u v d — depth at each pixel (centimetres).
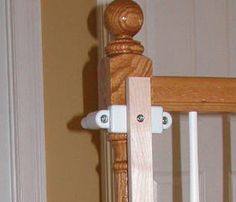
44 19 169
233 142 171
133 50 81
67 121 168
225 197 169
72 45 170
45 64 168
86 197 168
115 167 80
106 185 162
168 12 167
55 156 167
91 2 172
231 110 84
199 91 83
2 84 167
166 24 167
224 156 170
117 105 80
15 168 163
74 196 167
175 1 168
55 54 169
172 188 162
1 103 166
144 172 79
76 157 168
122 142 80
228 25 174
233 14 175
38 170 163
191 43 169
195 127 82
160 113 80
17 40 165
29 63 165
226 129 171
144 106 80
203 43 171
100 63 84
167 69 166
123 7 82
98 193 169
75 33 171
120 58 81
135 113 79
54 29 169
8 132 166
